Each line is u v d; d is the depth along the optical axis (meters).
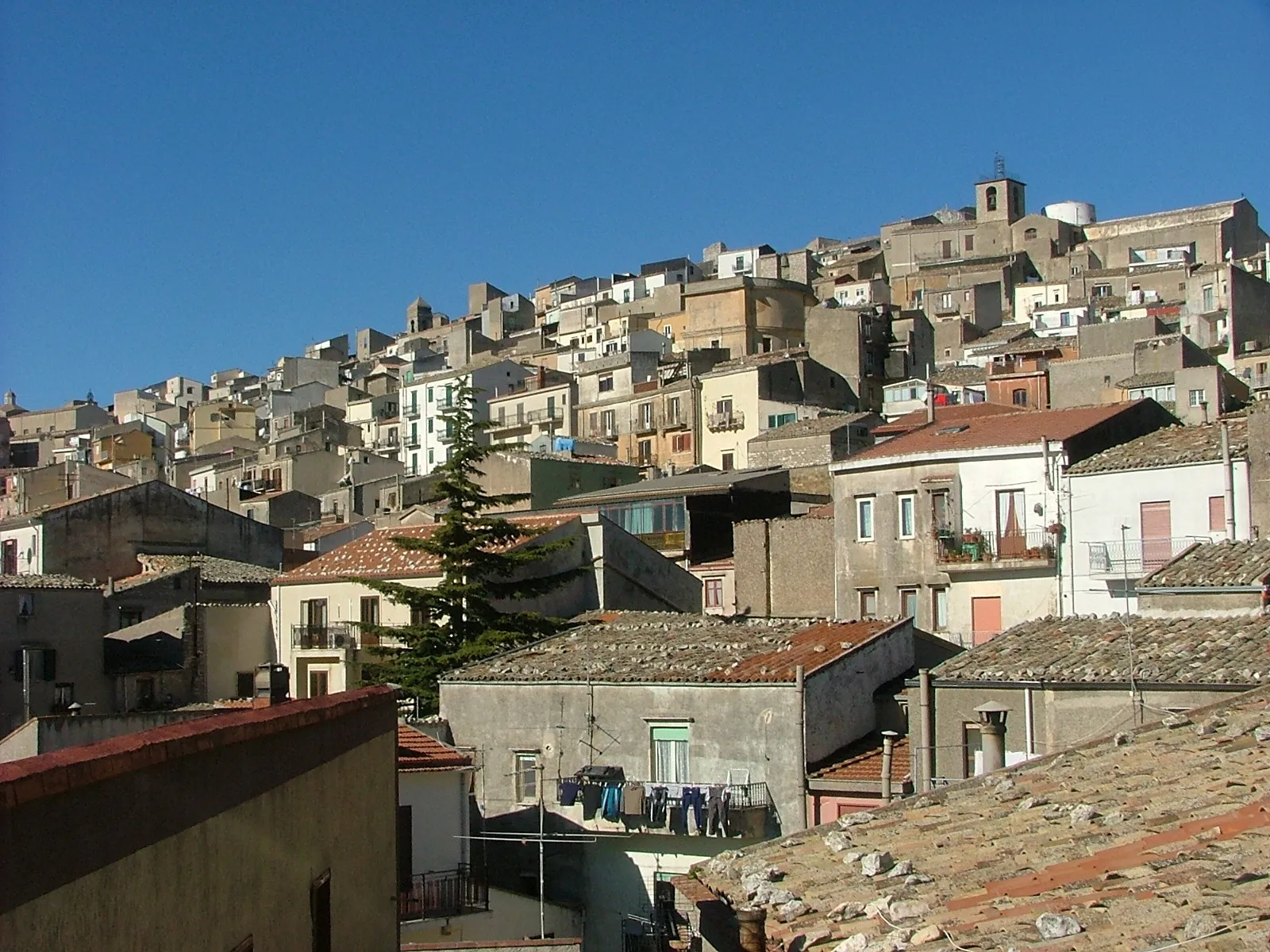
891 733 37.31
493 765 42.91
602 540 55.12
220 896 12.11
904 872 15.26
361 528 84.50
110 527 72.56
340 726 17.00
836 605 56.25
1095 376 85.50
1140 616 35.75
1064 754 19.80
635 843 40.16
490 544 51.91
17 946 8.56
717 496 69.88
